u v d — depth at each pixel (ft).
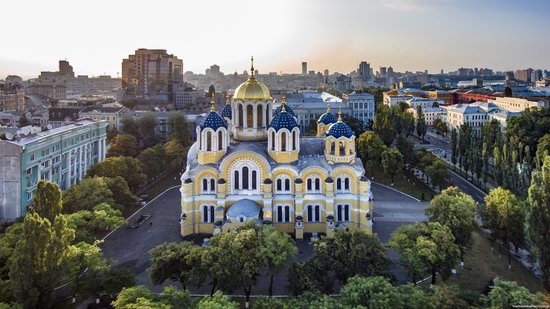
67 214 301.02
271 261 221.46
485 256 302.04
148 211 391.65
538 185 234.99
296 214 326.24
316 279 217.56
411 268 222.07
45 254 203.31
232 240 226.17
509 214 287.28
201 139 331.36
